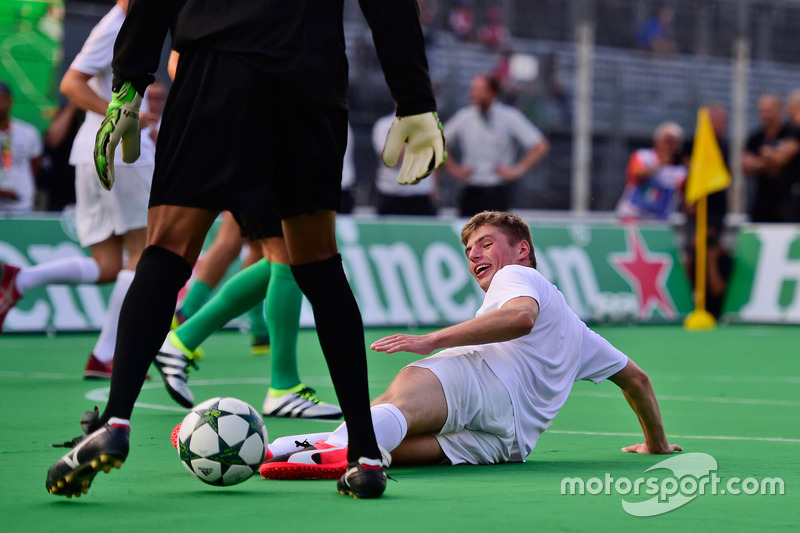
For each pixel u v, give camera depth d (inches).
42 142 1660.9
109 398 391.5
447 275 1752.0
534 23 2755.9
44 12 1662.2
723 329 1825.8
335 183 424.8
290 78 404.2
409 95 433.4
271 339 729.0
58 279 967.0
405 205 1836.9
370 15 432.8
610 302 1876.2
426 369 506.9
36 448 580.1
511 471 506.3
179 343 748.0
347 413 426.0
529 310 509.0
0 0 1636.3
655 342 1537.9
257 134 402.9
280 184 417.1
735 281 1973.4
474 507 407.5
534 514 395.2
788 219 1979.6
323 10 418.9
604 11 2783.0
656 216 2017.7
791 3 2908.5
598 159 2632.9
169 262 410.6
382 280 1690.5
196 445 439.2
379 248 1699.1
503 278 525.0
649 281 1927.9
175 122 409.4
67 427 673.0
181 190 404.5
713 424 732.0
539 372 534.6
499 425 523.2
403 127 436.5
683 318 1955.0
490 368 524.4
